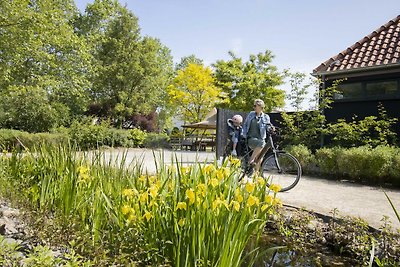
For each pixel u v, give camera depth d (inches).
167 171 99.6
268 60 1102.4
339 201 201.3
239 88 1048.2
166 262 74.5
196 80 1115.9
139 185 104.2
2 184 137.9
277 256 120.6
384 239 117.2
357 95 401.7
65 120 856.3
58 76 741.9
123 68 1183.6
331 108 420.8
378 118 380.2
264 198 97.9
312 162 344.8
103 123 749.9
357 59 401.4
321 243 133.3
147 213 81.3
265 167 260.2
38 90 698.8
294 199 203.3
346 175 320.5
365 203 197.0
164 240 80.0
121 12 1213.7
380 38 419.2
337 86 418.3
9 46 586.9
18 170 153.3
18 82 703.1
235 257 76.4
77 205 105.7
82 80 787.4
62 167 126.8
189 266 73.8
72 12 804.6
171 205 83.4
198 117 1161.4
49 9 634.8
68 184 110.5
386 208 182.9
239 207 80.5
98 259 73.4
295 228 139.6
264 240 135.6
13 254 63.7
